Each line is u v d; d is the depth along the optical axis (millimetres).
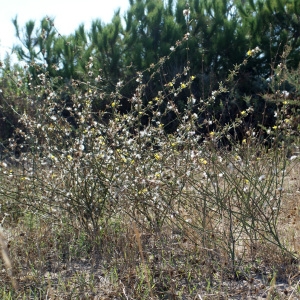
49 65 12633
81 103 5113
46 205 5035
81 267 4074
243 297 3363
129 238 4266
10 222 5285
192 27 14391
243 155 4723
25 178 4887
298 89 8430
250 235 4082
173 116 11297
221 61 13961
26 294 3588
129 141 4566
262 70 14023
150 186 4336
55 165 4820
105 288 3615
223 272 3766
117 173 4562
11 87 7785
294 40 14086
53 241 4578
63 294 3535
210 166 4402
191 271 3809
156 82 12891
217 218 4621
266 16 14273
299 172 6059
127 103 12023
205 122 4773
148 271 3674
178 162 4480
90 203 4625
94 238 4473
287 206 5184
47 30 13453
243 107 11812
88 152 4680
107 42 13727
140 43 13766
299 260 3852
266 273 3783
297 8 13992
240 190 4395
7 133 10047
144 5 14445
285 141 5543
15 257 4098
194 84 13062
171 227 4473
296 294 3357
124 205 4473
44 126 4797
